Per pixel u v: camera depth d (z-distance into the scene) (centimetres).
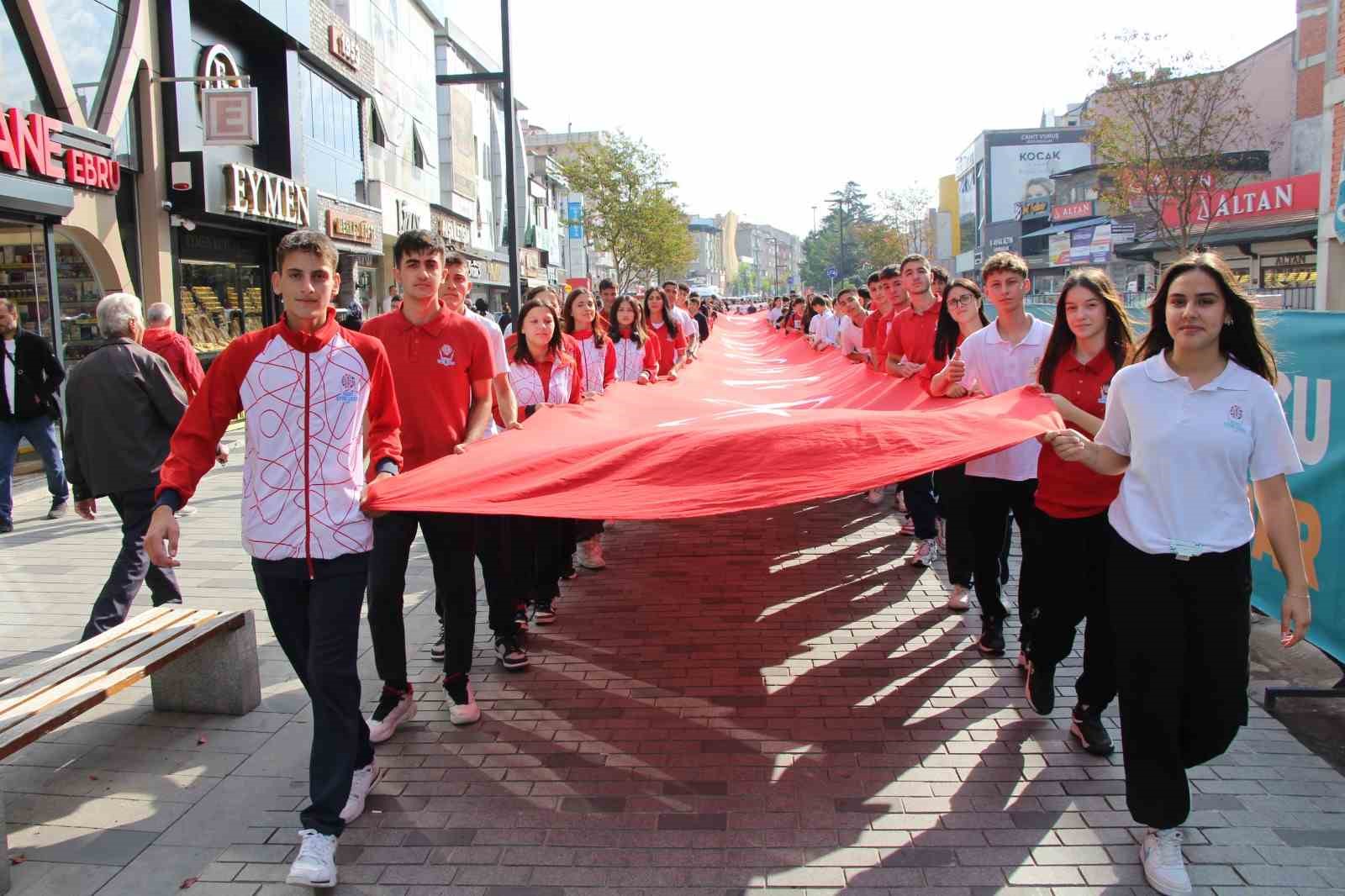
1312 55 3403
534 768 421
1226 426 323
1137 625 333
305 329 350
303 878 328
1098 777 406
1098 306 434
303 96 2155
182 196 1573
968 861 345
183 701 481
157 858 355
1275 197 3000
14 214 1166
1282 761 418
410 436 452
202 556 804
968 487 540
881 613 626
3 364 902
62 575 745
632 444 424
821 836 363
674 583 701
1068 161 7131
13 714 361
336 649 346
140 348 559
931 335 672
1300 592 323
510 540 543
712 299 3784
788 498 380
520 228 4875
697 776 411
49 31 1252
